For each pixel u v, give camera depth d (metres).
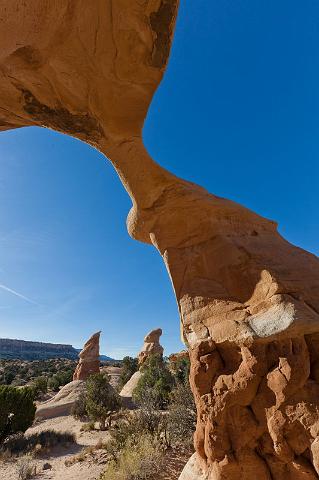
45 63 4.12
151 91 4.72
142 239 6.00
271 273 4.41
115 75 4.44
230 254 4.90
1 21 3.38
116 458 11.52
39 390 39.69
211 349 4.48
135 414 14.68
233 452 3.96
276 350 3.97
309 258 4.96
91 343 41.56
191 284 5.07
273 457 3.78
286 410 3.67
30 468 12.44
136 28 4.04
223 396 4.15
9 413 17.75
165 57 4.38
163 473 9.18
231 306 4.57
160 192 5.45
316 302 4.21
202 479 4.31
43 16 3.57
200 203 5.29
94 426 19.72
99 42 4.05
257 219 5.51
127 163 5.37
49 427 21.86
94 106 4.76
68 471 12.05
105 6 3.76
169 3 3.93
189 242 5.31
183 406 12.34
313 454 3.42
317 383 3.69
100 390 23.17
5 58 3.98
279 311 4.08
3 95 4.62
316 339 3.89
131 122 5.03
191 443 11.00
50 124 5.15
